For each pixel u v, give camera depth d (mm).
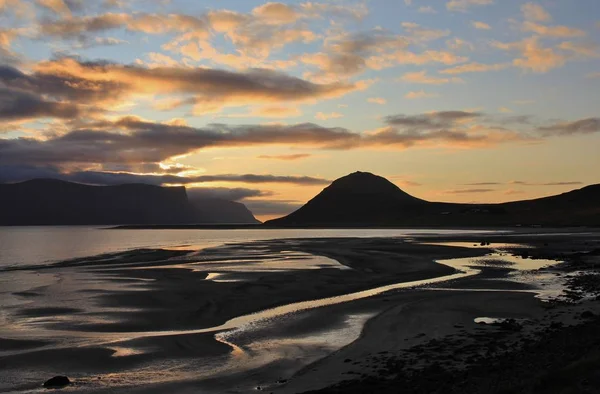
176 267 48125
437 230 176625
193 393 14852
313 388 14664
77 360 18062
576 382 11055
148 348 19516
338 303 28625
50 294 31500
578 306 25500
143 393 14938
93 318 24844
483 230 164375
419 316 23922
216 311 26562
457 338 19625
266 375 16312
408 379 14508
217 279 38094
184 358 18312
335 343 20000
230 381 15820
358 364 16750
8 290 33156
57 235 168750
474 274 41875
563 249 68688
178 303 28562
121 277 39812
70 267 49438
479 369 14727
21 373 16750
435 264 49594
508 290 32281
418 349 18078
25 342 20406
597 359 12000
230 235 158750
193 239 127312
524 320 22672
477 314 24219
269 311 26719
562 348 15883
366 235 137500
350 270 44531
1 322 23984
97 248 88375
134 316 25297
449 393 12492
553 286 33812
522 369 13820
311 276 39969
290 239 115062
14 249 86250
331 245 83750
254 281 36812
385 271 43906
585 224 179750
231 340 20688
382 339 20000
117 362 17859
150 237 146750
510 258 56719
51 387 15469
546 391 11000
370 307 26781
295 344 19969
